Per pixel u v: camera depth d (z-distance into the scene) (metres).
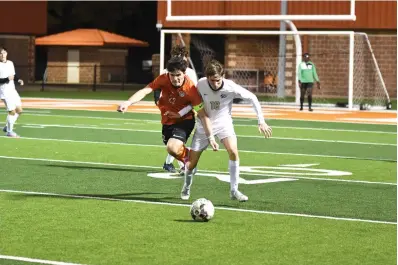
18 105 30.78
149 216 15.96
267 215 16.23
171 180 20.64
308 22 61.19
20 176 20.92
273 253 13.15
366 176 21.94
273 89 62.69
